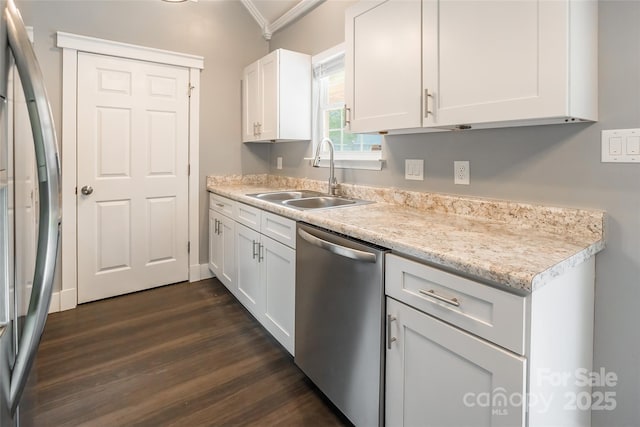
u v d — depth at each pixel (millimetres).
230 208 2762
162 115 3031
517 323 920
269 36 3445
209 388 1790
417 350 1189
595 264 1302
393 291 1266
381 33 1716
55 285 2652
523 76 1198
